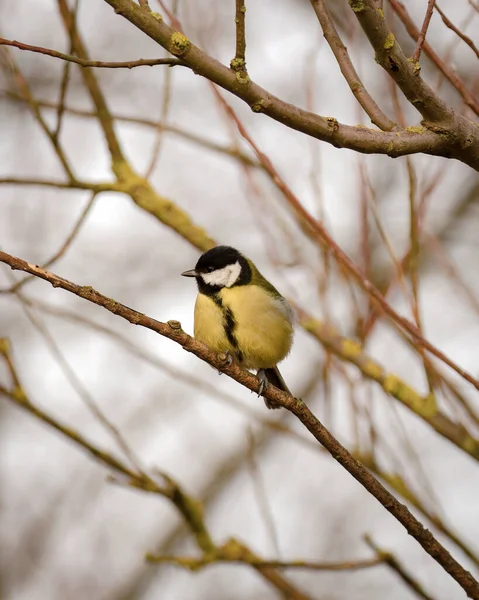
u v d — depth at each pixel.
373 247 15.32
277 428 10.09
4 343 9.59
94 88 10.88
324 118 6.34
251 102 6.18
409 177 7.85
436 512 8.98
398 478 9.33
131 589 16.17
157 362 10.34
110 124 10.85
